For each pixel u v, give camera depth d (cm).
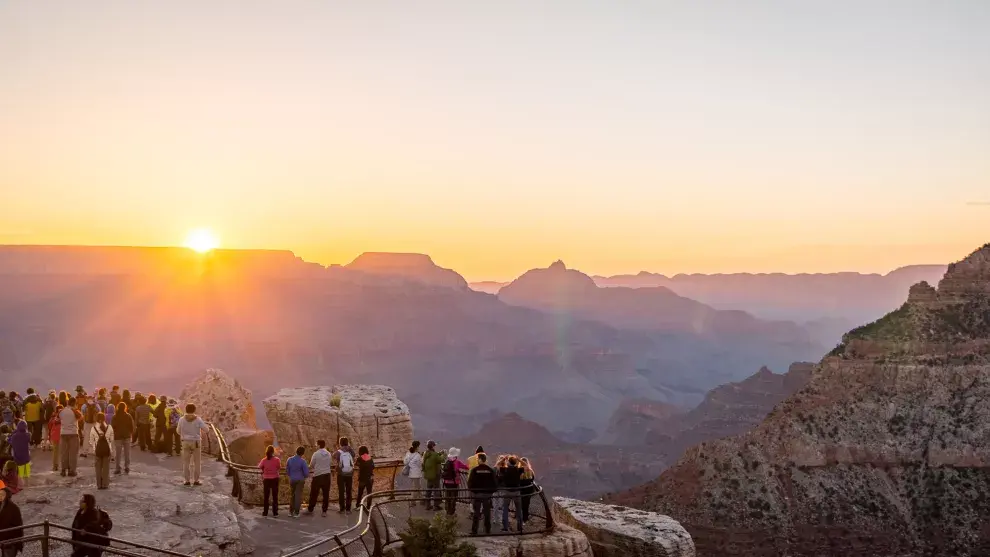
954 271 11312
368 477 2942
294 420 4000
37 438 3566
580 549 2614
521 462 2728
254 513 2844
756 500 9319
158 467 3328
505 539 2547
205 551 2259
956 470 9206
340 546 2164
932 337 10612
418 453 2936
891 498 9200
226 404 4656
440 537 2366
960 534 8612
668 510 9594
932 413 9806
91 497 2072
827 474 9525
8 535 2052
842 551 8556
